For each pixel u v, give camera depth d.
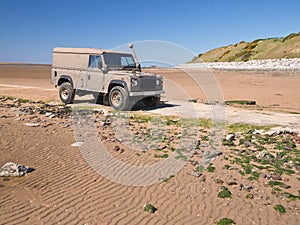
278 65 47.31
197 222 4.31
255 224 4.28
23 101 15.31
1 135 8.38
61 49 14.51
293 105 15.27
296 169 6.39
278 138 8.71
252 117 11.43
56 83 14.85
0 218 4.25
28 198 4.87
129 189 5.34
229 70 45.56
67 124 10.12
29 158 6.71
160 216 4.45
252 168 6.41
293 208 4.74
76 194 5.07
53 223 4.18
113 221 4.29
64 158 6.81
